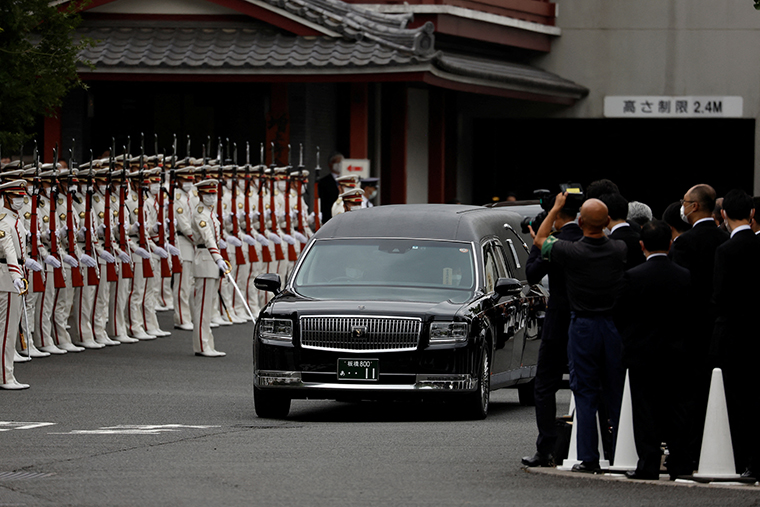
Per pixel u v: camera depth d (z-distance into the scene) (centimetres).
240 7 7194
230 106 7662
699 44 9131
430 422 3362
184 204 5406
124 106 7656
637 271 2467
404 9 8138
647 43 9188
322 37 7200
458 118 9419
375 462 2622
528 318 3834
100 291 5169
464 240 3659
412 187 8550
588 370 2542
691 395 2580
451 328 3300
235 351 5159
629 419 2559
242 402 3744
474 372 3328
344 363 3281
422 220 3731
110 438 2973
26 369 4459
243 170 6119
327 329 3300
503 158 9600
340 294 3472
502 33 8762
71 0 5459
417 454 2738
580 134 9494
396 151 8200
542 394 2630
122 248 5184
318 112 7738
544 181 9544
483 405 3422
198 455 2712
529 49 9200
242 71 7038
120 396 3822
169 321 6134
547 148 9544
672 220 3044
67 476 2453
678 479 2506
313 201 7362
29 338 4731
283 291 3541
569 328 2566
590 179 9494
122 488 2323
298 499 2223
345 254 3634
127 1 7331
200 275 4966
